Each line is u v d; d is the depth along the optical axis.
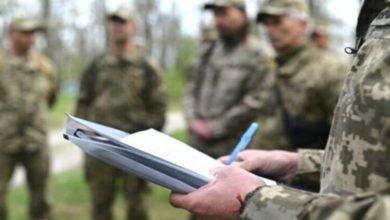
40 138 4.99
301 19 2.88
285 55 2.91
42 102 5.02
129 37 4.36
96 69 4.44
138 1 31.27
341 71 2.76
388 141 0.90
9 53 4.95
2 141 4.81
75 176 8.32
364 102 0.94
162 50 37.44
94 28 35.88
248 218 1.02
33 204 5.11
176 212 5.73
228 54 3.75
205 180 1.15
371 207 0.84
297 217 0.93
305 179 1.48
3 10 15.54
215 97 3.76
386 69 0.93
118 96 4.36
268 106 3.02
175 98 25.73
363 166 0.93
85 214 6.04
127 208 4.59
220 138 3.71
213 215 1.10
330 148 1.04
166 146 1.24
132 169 1.18
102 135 1.18
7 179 4.89
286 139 2.89
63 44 36.22
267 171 1.47
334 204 0.88
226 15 3.64
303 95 2.81
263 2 3.03
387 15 0.98
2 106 4.82
